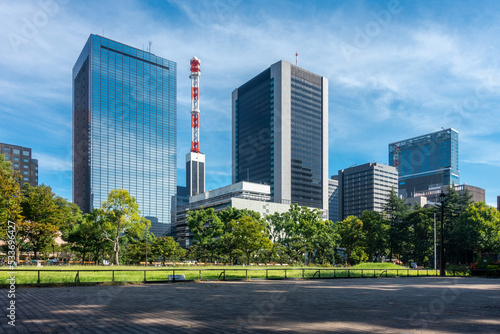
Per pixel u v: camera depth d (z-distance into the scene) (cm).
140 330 867
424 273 3862
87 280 2439
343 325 932
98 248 6581
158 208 15900
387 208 8438
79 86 15750
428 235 7262
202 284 2277
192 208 15500
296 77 16538
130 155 15112
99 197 13762
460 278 3148
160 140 16388
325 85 17738
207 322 967
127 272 3519
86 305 1288
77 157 15250
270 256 7269
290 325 930
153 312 1131
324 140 17275
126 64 15562
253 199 13600
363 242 7581
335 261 7900
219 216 8581
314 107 17100
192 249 7862
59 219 5622
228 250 6725
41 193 5434
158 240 7281
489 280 2819
